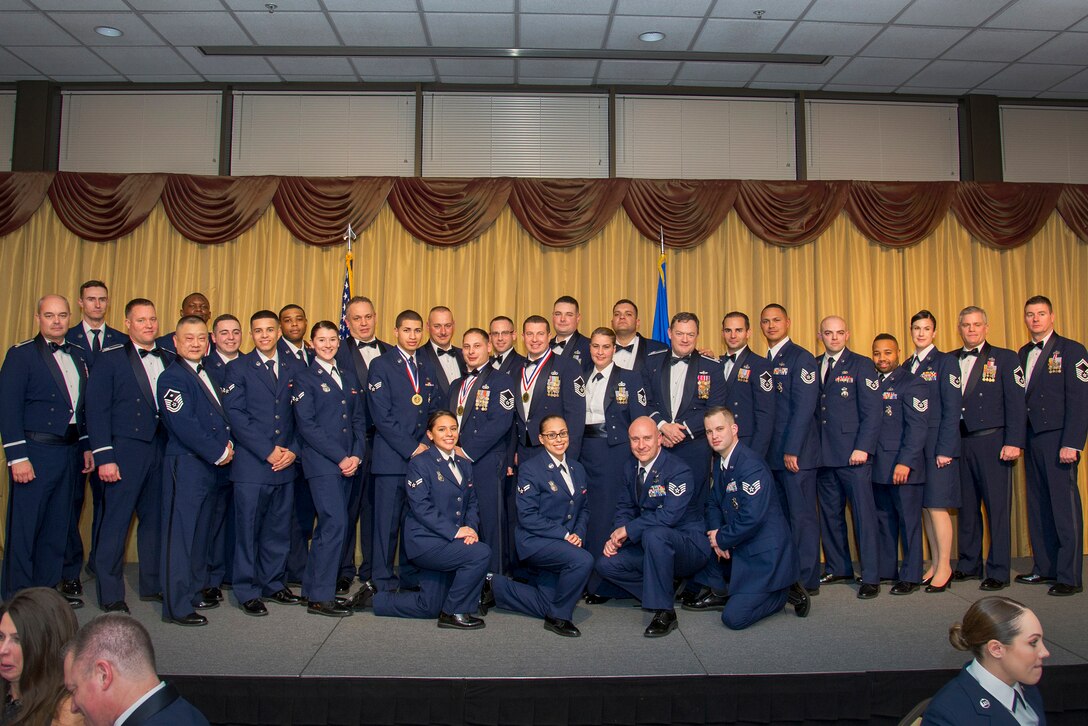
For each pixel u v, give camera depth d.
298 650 3.34
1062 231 5.80
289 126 5.87
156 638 3.48
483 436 4.23
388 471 4.11
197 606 3.97
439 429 3.93
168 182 5.47
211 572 4.30
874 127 6.06
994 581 4.49
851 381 4.51
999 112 6.08
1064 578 4.34
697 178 5.90
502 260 5.59
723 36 5.09
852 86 5.92
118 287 5.49
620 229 5.67
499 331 4.50
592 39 5.13
